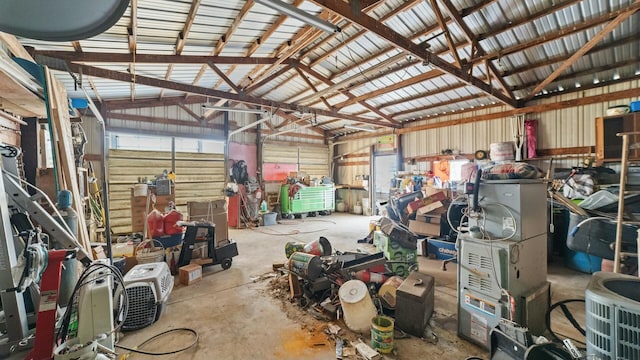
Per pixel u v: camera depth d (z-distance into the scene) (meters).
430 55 3.77
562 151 5.26
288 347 2.16
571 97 5.17
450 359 1.98
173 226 3.94
